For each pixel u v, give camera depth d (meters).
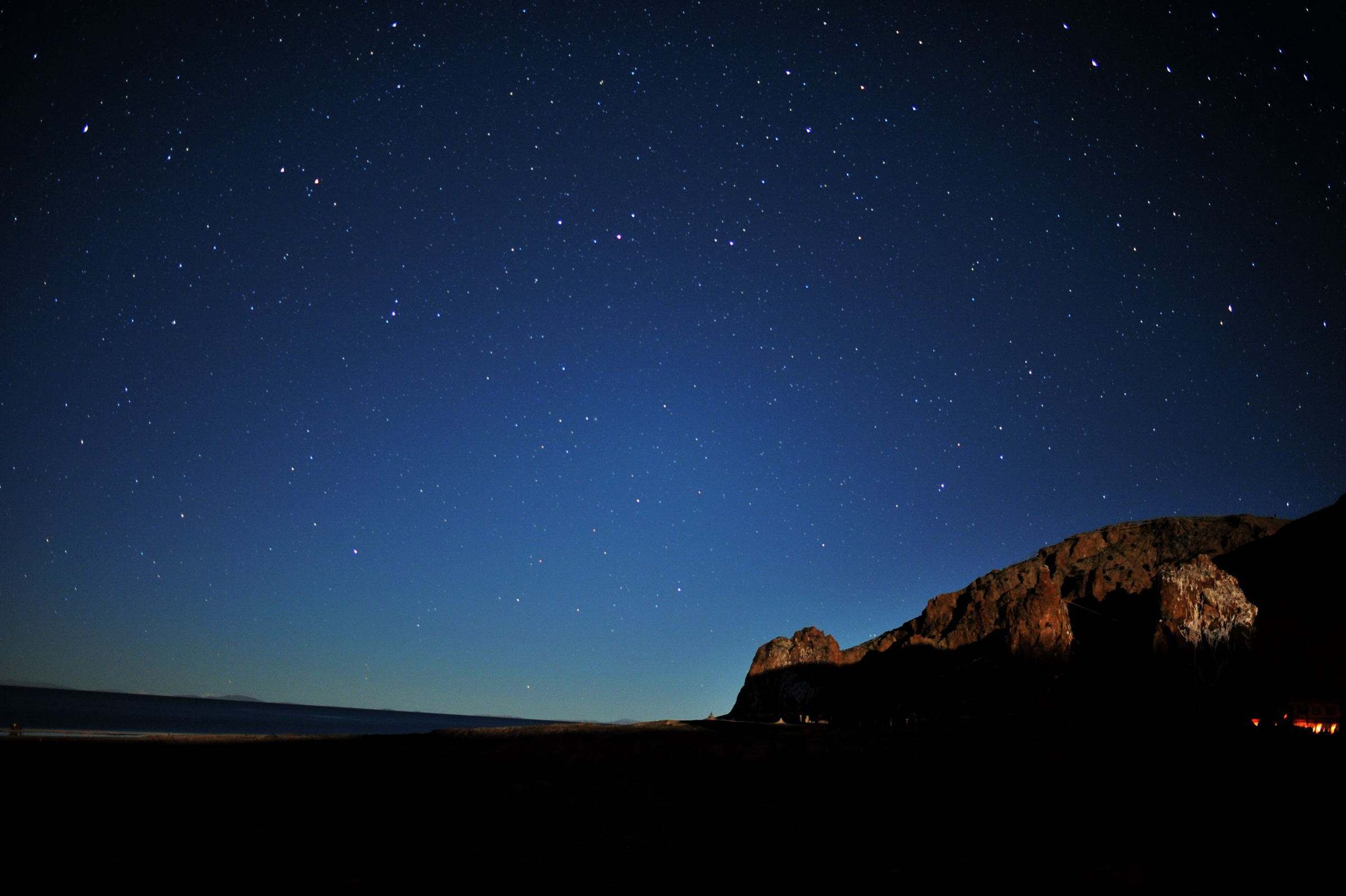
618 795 13.98
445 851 9.84
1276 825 9.67
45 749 22.77
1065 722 24.97
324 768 18.44
